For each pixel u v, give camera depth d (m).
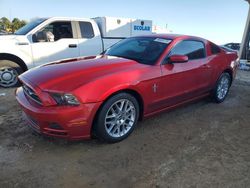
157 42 4.22
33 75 3.39
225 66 5.21
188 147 3.45
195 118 4.50
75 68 3.40
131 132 3.66
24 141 3.45
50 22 6.65
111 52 4.46
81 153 3.21
